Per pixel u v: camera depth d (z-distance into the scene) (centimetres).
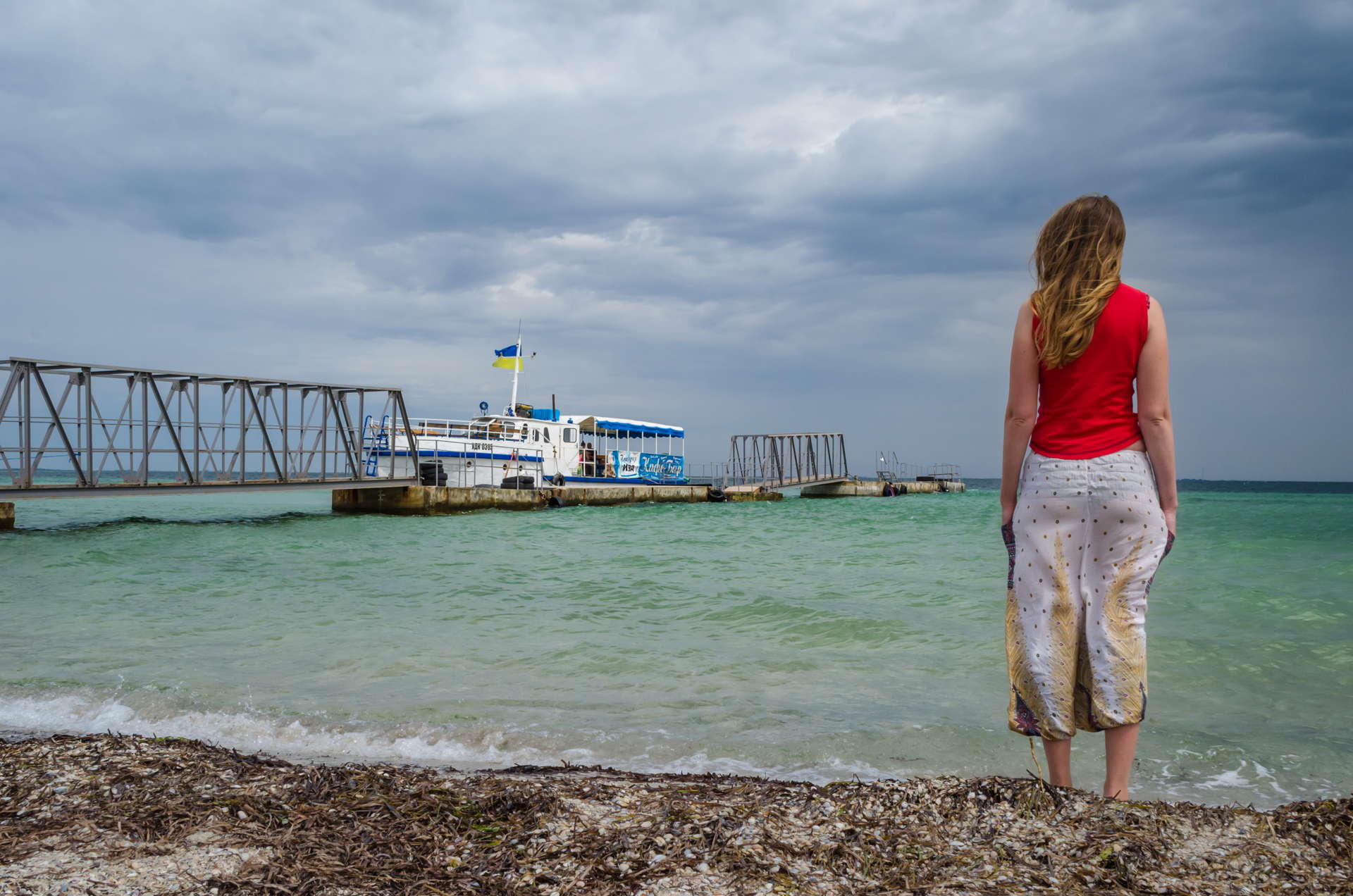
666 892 216
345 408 3017
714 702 577
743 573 1397
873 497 6562
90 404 2155
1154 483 258
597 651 746
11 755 354
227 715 532
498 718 532
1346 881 209
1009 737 493
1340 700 592
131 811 285
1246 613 968
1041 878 216
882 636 827
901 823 254
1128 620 259
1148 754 467
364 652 729
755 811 269
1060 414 263
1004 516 280
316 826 271
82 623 870
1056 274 257
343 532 2289
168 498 4681
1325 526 2998
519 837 258
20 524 2352
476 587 1180
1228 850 226
